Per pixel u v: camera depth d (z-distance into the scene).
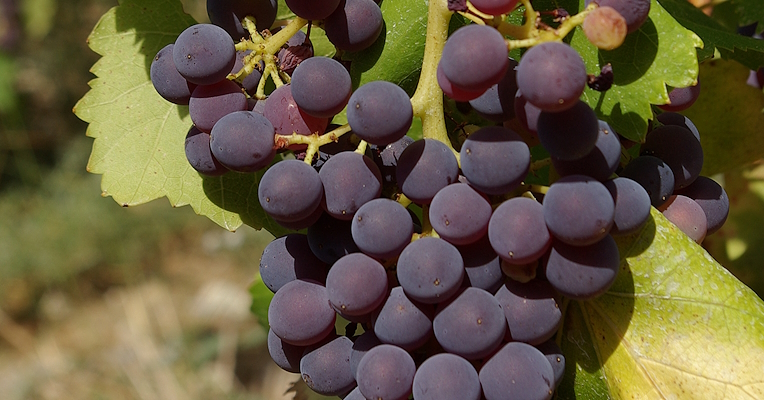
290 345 0.50
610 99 0.50
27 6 1.89
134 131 0.55
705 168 0.59
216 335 1.62
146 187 0.54
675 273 0.49
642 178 0.49
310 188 0.47
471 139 0.47
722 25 0.59
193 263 1.93
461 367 0.47
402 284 0.47
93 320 1.82
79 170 2.12
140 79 0.55
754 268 0.60
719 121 0.59
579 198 0.46
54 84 2.18
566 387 0.51
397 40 0.51
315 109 0.48
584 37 0.50
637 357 0.50
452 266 0.47
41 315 1.86
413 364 0.48
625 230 0.47
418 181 0.47
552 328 0.47
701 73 0.58
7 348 1.77
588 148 0.46
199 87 0.49
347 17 0.50
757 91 0.58
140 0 0.56
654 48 0.49
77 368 1.60
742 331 0.49
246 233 1.91
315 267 0.50
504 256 0.46
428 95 0.48
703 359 0.49
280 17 0.56
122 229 1.97
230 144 0.48
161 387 1.48
